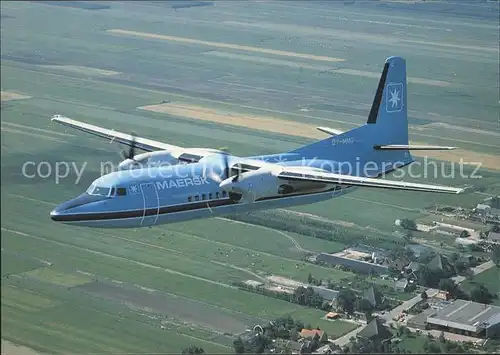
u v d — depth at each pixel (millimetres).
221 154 87875
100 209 79438
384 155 94500
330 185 88125
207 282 112062
